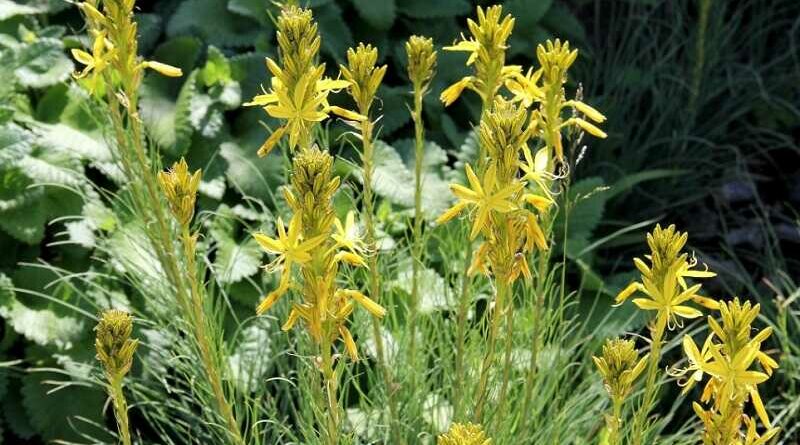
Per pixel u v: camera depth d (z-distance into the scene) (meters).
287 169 3.57
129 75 2.52
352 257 2.06
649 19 5.60
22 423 3.74
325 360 2.18
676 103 5.26
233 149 4.22
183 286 2.74
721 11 5.39
